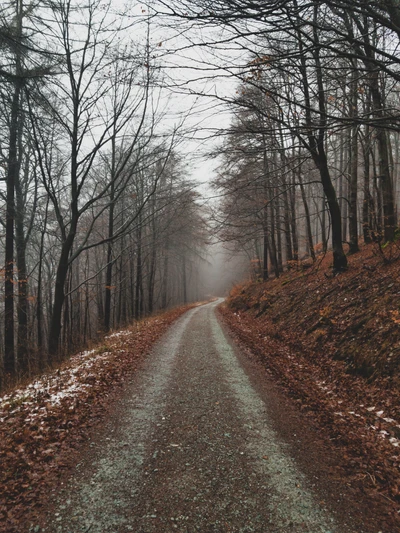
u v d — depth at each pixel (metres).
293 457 3.96
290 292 14.84
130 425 4.91
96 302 24.16
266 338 11.55
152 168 17.86
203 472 3.67
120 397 6.11
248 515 2.97
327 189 11.77
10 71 6.54
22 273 13.37
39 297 14.97
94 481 3.51
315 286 12.84
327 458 3.91
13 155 11.60
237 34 3.53
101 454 4.08
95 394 6.11
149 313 24.72
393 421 4.60
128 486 3.42
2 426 4.72
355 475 3.54
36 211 14.78
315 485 3.40
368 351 6.58
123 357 9.09
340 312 9.09
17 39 5.97
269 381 6.93
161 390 6.47
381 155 11.45
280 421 4.98
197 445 4.28
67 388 6.41
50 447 4.19
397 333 6.30
